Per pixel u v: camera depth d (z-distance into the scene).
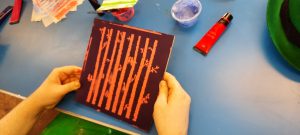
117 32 0.67
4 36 0.88
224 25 0.65
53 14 0.85
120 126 0.66
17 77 0.80
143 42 0.64
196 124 0.60
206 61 0.65
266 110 0.58
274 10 0.61
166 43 0.62
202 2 0.71
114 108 0.66
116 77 0.66
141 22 0.74
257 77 0.61
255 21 0.65
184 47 0.68
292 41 0.56
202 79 0.64
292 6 0.52
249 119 0.58
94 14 0.80
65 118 0.83
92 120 0.68
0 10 0.93
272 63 0.61
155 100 0.62
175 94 0.60
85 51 0.77
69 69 0.71
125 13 0.73
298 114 0.56
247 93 0.60
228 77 0.62
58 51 0.79
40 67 0.79
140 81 0.64
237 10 0.68
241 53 0.64
